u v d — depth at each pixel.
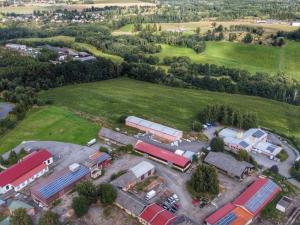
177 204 98.00
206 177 101.50
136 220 91.62
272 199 101.81
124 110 164.12
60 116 154.50
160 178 110.12
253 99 197.88
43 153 117.00
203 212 95.44
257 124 147.00
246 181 109.81
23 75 198.12
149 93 194.75
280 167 120.00
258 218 95.25
